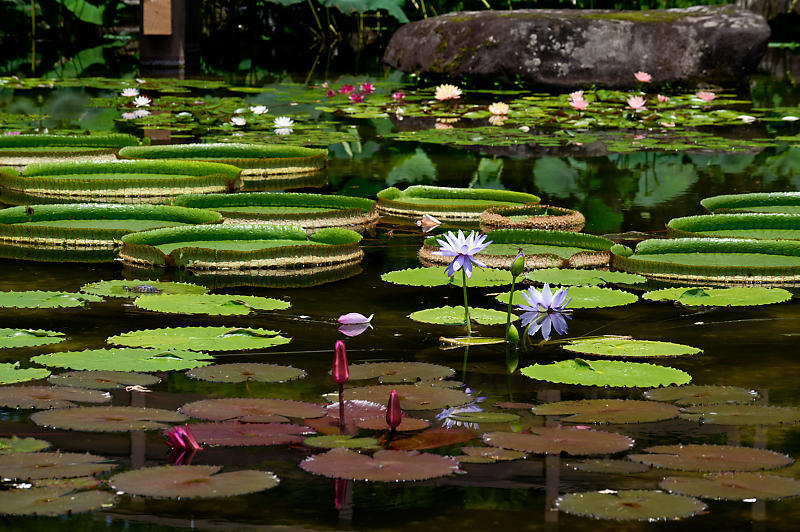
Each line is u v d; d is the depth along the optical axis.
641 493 1.67
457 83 10.46
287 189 5.17
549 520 1.62
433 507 1.67
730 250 3.69
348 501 1.69
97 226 4.00
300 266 3.64
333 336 2.76
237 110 8.02
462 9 13.96
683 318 2.98
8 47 13.47
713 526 1.61
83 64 12.00
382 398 2.19
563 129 7.54
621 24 9.91
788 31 14.57
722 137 7.11
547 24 9.99
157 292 3.16
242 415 2.04
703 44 9.80
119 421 1.97
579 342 2.70
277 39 15.02
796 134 7.25
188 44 12.07
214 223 3.99
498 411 2.13
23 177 5.02
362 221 4.37
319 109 8.52
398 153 6.48
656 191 5.21
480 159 6.25
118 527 1.58
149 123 7.38
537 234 3.89
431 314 2.97
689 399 2.21
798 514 1.66
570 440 1.92
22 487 1.68
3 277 3.38
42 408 2.06
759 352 2.63
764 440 1.97
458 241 2.71
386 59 11.42
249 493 1.70
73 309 2.98
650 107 8.62
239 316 2.94
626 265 3.57
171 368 2.38
